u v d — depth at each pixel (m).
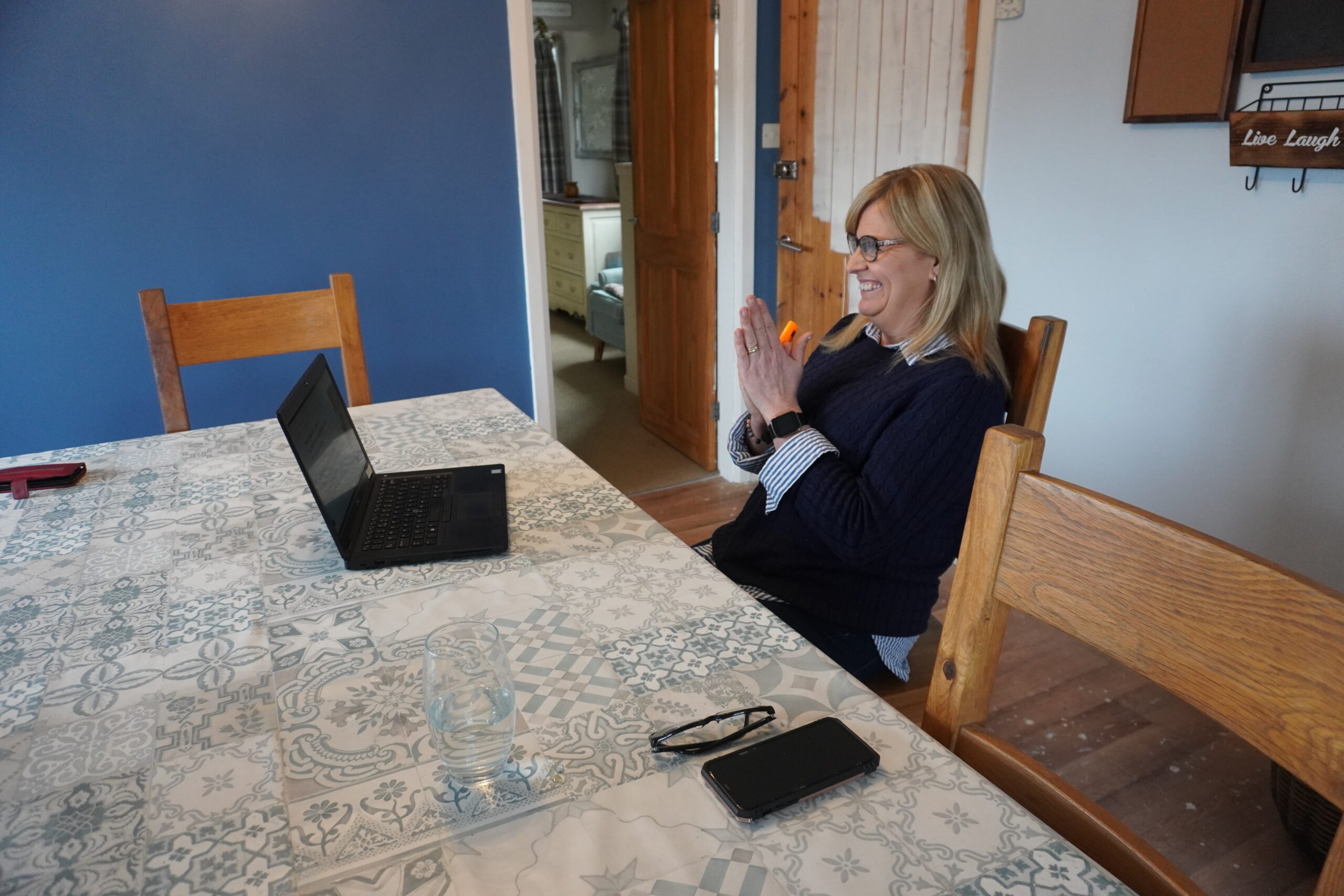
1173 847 1.50
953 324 1.23
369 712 0.81
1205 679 0.61
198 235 2.35
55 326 2.27
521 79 2.57
